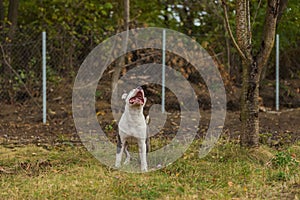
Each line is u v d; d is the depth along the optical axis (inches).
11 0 538.0
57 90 509.7
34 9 591.2
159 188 246.4
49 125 443.8
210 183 257.1
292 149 332.5
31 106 497.4
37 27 547.2
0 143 372.5
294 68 584.4
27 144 370.0
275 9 309.6
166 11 605.3
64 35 508.7
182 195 235.9
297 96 535.8
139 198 232.5
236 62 539.8
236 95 519.8
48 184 256.4
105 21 573.9
